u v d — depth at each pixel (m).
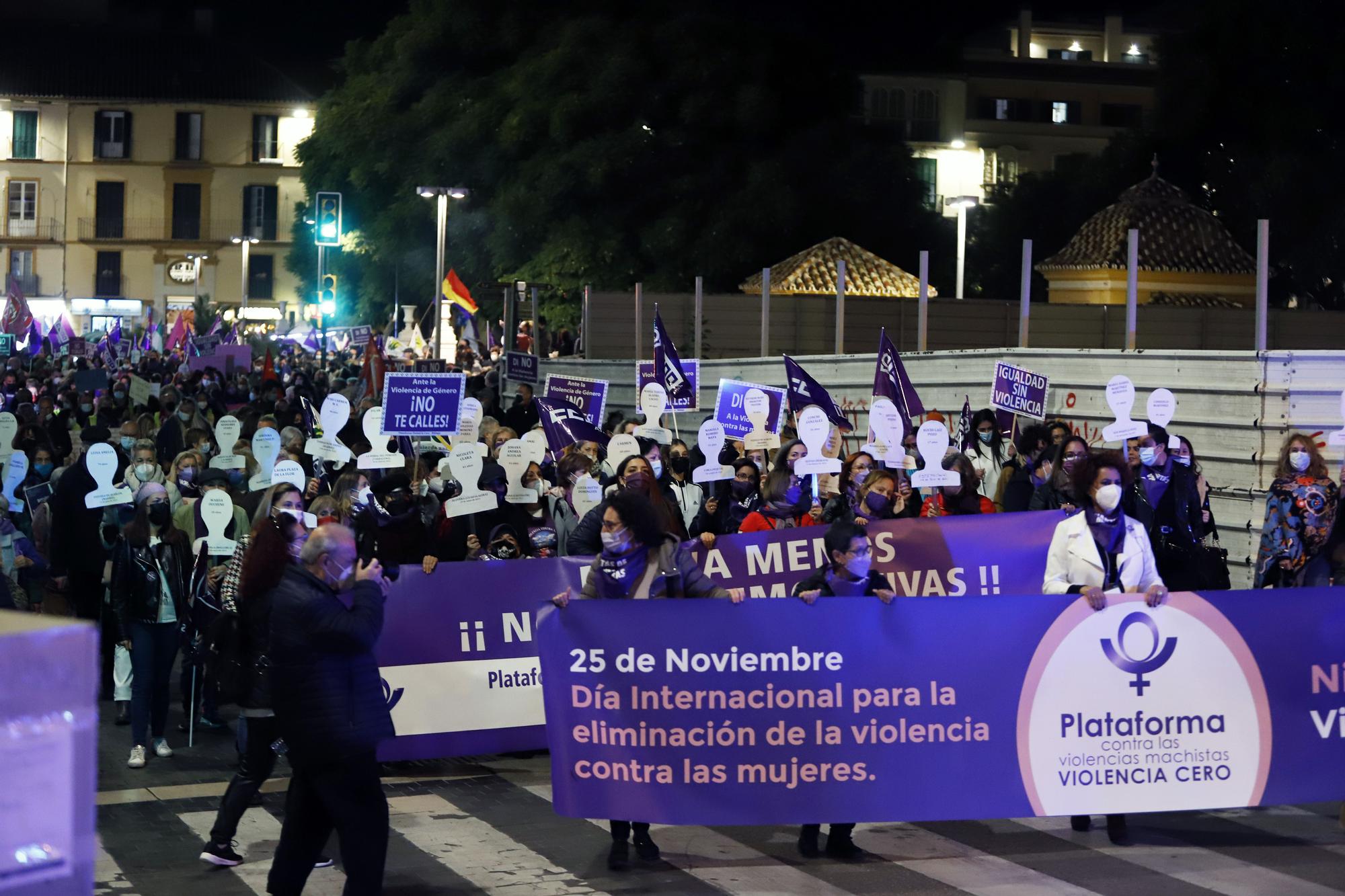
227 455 15.38
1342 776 8.21
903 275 35.31
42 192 85.75
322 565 6.95
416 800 9.62
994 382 15.01
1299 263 40.59
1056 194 51.41
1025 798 8.04
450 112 49.81
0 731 2.69
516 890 7.66
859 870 7.95
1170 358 15.02
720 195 45.91
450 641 10.23
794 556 10.73
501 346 42.00
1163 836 8.56
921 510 12.51
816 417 11.53
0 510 12.85
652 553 8.40
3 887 2.70
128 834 8.79
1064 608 8.04
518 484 12.41
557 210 46.12
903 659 8.00
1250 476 14.06
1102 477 8.50
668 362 17.05
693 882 7.77
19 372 36.78
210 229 87.25
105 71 86.38
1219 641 8.13
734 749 7.98
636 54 46.34
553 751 8.01
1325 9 42.53
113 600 10.48
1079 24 75.31
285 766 10.62
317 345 62.16
